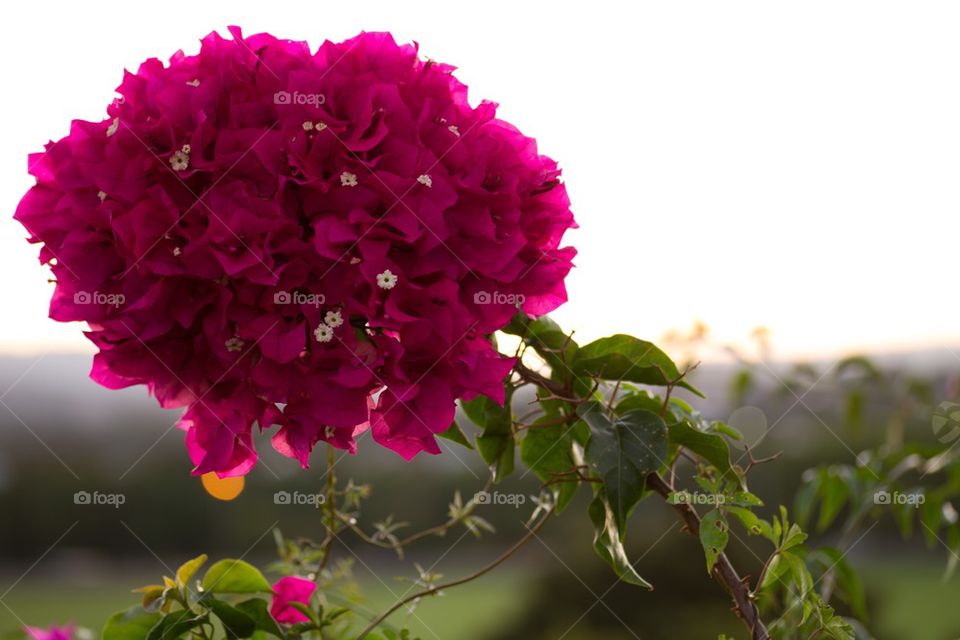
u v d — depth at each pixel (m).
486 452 0.86
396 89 0.76
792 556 0.79
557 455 0.85
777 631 0.85
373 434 0.77
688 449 0.82
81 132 0.78
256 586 0.84
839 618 0.79
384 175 0.74
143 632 0.83
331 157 0.75
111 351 0.76
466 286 0.77
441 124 0.78
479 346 0.77
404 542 0.92
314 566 0.94
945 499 1.06
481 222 0.76
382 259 0.74
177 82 0.76
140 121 0.76
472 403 0.86
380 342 0.75
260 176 0.75
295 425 0.76
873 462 1.07
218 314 0.74
